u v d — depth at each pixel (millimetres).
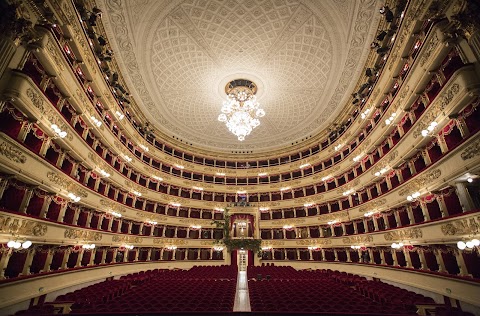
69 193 13094
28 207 11117
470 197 9508
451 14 8781
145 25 16766
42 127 10953
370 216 19016
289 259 27359
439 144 11047
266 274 20125
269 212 30078
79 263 14836
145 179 25531
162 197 26531
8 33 8008
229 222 28453
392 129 15727
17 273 10344
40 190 11453
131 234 21219
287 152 31875
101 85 16531
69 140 13273
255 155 33719
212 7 16625
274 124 29156
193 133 30234
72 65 12898
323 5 16078
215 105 26000
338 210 24109
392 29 13875
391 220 16609
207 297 10305
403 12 12195
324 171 26594
